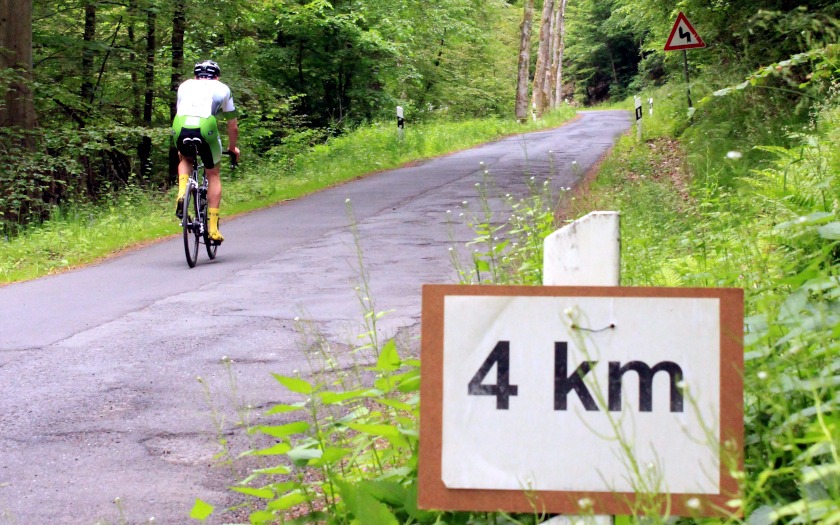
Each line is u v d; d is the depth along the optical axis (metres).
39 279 9.95
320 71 35.62
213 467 4.35
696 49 19.73
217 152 10.26
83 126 22.95
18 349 6.66
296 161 25.16
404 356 5.77
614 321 2.12
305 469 4.12
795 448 2.14
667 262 5.68
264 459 4.40
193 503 3.94
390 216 13.51
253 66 31.05
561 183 15.46
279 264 9.95
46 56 22.42
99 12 23.62
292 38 35.22
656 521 1.90
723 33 17.62
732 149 12.42
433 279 8.52
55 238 12.38
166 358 6.28
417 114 45.97
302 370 5.76
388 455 3.31
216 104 10.17
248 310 7.66
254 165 25.67
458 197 15.27
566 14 81.19
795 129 10.62
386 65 36.88
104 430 4.89
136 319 7.53
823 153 5.91
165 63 25.16
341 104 36.88
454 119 51.03
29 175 17.28
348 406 4.74
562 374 2.12
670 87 27.45
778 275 3.94
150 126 24.94
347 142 28.66
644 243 5.55
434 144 27.58
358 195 16.67
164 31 25.33
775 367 2.50
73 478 4.25
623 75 81.56
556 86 60.81
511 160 21.34
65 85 22.67
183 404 5.27
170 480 4.20
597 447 2.11
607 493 2.10
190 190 10.20
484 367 2.14
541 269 5.10
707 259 5.04
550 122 40.25
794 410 2.60
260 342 6.58
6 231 16.45
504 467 2.12
